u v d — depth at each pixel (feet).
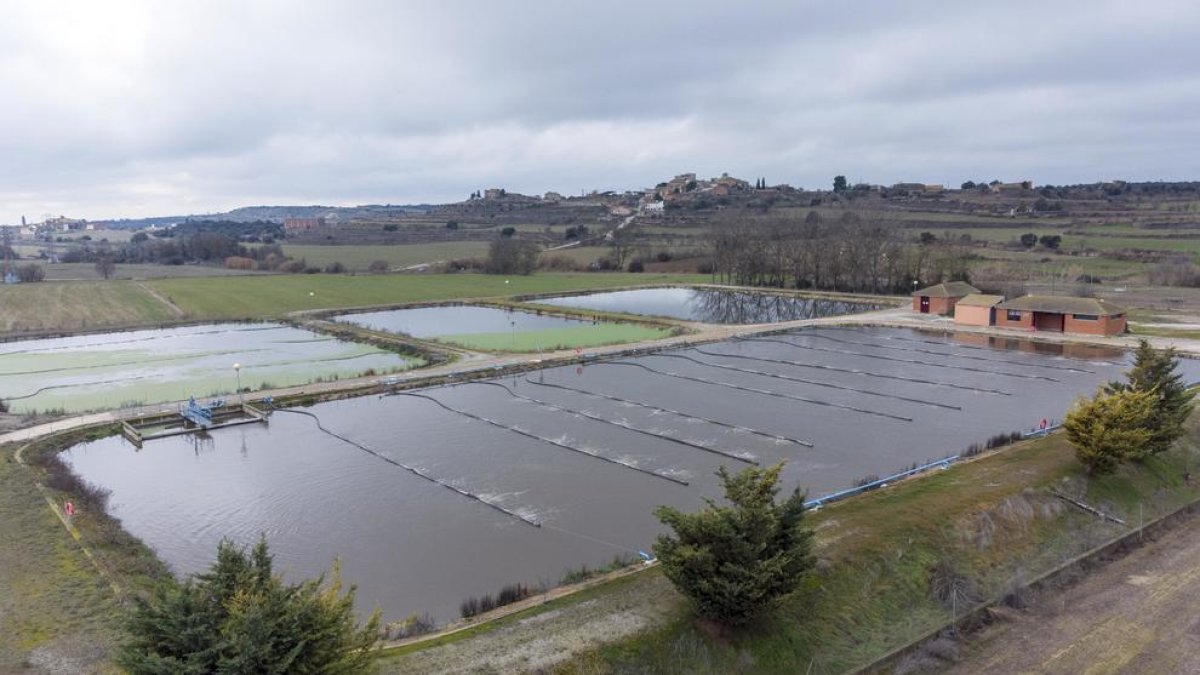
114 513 103.50
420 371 183.21
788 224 422.00
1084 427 102.42
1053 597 76.84
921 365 193.98
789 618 68.59
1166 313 258.57
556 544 91.30
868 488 102.42
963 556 82.89
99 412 149.28
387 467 119.75
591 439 132.67
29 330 253.44
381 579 83.30
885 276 348.79
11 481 107.86
